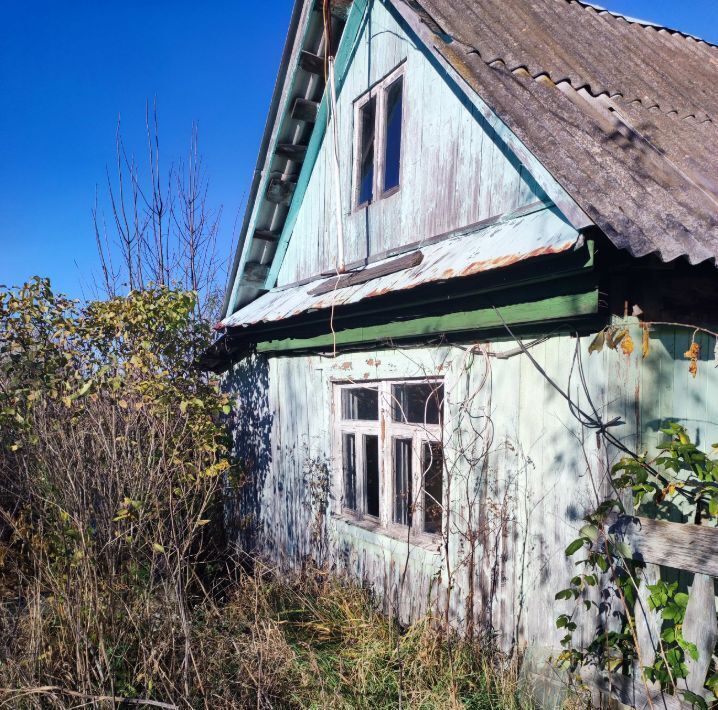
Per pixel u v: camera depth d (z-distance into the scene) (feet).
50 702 11.12
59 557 13.89
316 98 21.56
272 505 22.91
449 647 13.48
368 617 15.84
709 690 9.05
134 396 17.40
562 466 11.80
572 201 10.36
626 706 10.35
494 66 14.49
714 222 10.68
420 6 16.49
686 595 9.13
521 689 12.05
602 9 21.39
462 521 14.32
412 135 17.49
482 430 13.74
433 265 14.16
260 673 11.80
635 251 9.29
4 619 12.67
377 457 19.03
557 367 11.94
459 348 14.40
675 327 10.88
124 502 14.12
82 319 19.21
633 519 9.52
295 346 21.03
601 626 10.93
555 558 11.90
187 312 20.57
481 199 14.83
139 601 13.15
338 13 19.90
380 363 17.22
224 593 18.51
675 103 15.94
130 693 11.54
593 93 14.88
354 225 20.21
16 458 15.55
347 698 12.21
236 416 26.18
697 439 11.03
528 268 11.57
